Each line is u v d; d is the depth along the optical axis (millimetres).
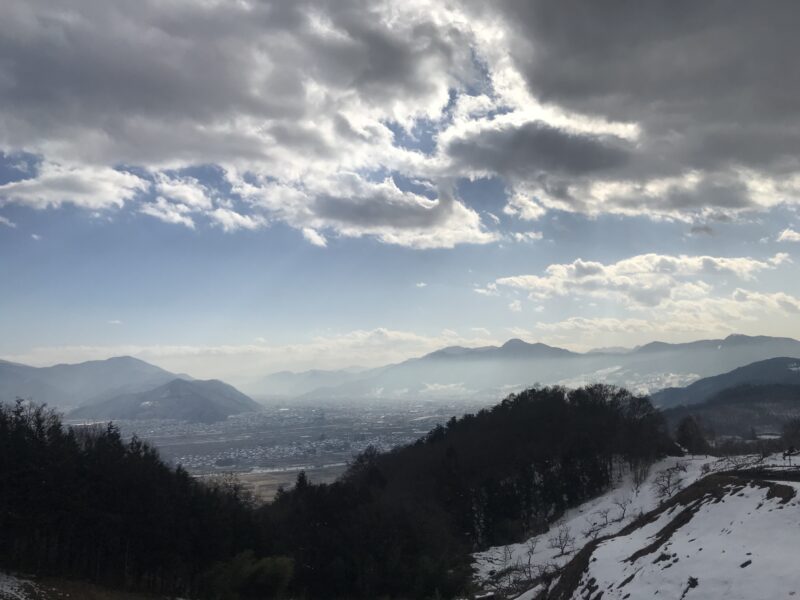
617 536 65938
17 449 73188
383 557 93812
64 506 72938
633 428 139250
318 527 100750
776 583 36375
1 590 60406
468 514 121625
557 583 63125
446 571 90688
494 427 160250
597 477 125375
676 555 47625
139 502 80188
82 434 105500
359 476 148000
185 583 80750
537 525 115500
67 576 70562
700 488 64188
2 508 68250
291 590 88312
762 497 51281
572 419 151125
